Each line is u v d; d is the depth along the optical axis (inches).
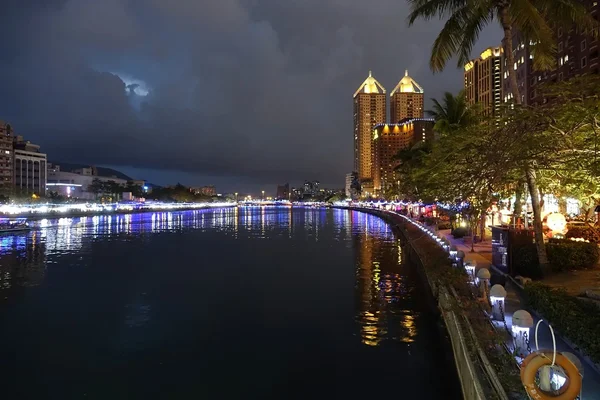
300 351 730.8
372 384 605.3
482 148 690.2
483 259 1186.6
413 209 3816.4
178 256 1959.9
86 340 791.7
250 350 737.6
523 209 1681.8
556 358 300.7
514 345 467.2
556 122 648.4
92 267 1641.2
